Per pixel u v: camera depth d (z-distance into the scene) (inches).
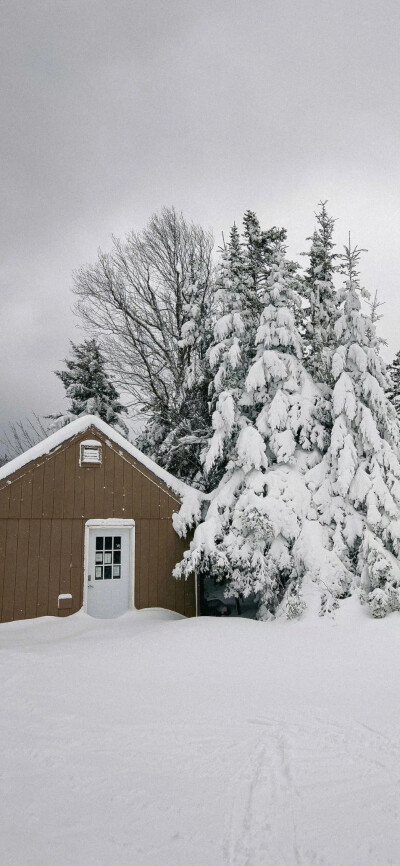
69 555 500.1
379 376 489.1
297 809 143.3
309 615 378.9
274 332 515.2
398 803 146.3
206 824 135.6
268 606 454.3
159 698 240.5
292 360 508.1
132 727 204.4
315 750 182.9
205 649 326.6
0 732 198.8
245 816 139.6
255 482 470.6
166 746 186.4
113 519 518.9
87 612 498.6
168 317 818.2
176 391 787.4
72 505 508.4
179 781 159.8
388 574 384.8
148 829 133.0
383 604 361.1
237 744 188.4
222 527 477.4
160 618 501.7
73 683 263.9
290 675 276.1
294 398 497.0
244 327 547.5
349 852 124.0
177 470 711.1
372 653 307.1
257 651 321.1
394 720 209.9
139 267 817.5
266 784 157.8
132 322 808.9
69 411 880.9
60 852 122.7
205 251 847.1
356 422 469.4
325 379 532.4
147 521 534.0
